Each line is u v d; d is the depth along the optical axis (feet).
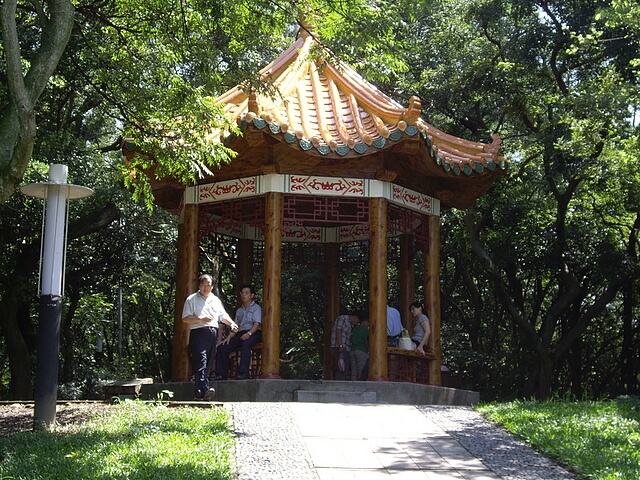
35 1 35.50
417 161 49.08
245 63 42.98
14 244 65.98
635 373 99.19
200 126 41.32
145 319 115.65
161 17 44.68
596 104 72.33
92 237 78.23
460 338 98.84
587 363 104.17
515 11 80.64
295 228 60.90
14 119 33.14
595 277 86.58
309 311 90.33
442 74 82.84
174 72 45.09
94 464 27.37
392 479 27.58
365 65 44.91
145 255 81.05
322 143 46.03
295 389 44.93
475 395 51.34
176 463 27.37
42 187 34.55
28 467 27.58
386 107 49.75
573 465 29.50
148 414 36.11
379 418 37.01
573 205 91.09
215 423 33.81
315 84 52.80
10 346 67.67
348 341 56.13
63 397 78.38
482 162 50.80
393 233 58.90
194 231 50.96
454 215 85.56
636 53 76.38
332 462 29.30
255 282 88.22
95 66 47.50
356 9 42.70
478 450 31.89
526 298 104.32
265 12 43.96
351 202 52.11
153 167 49.01
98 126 74.13
